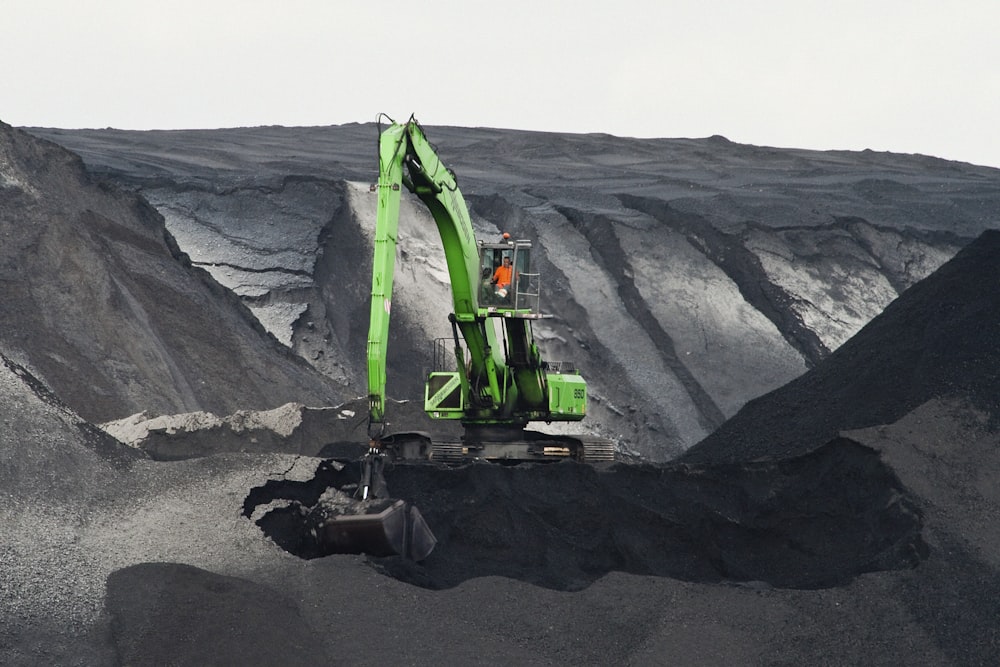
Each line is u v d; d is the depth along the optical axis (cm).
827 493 1320
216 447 2041
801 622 980
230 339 2848
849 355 1788
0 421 1149
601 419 3378
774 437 1694
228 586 959
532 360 1764
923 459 1249
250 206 4053
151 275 2820
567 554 1324
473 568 1243
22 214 2566
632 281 3962
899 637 957
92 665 836
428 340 3747
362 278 3944
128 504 1148
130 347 2456
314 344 3547
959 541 1099
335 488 1334
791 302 3994
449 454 1795
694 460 1800
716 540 1355
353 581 1006
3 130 2750
